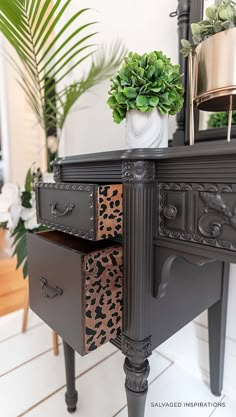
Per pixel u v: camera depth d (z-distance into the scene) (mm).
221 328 850
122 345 604
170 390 926
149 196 523
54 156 1422
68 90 1223
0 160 2348
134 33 1042
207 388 937
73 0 1293
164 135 605
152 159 504
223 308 843
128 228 543
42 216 765
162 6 935
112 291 578
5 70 2174
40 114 1287
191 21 782
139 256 536
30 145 2229
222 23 517
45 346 1167
